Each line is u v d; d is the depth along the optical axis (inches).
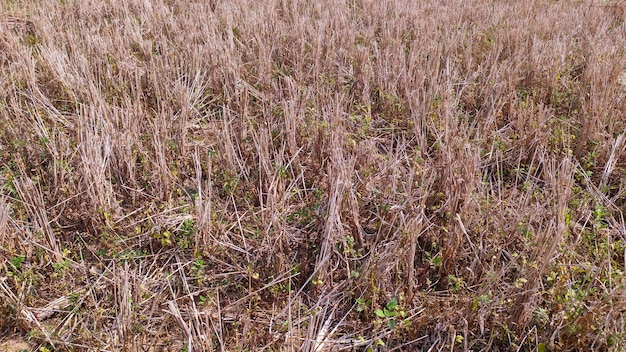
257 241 142.3
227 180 162.6
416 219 127.9
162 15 289.1
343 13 299.6
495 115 194.9
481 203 147.3
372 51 260.5
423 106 190.1
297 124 184.1
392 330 115.8
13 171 164.4
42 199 143.0
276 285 128.3
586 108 196.5
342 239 132.6
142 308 124.9
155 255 138.0
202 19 272.7
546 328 114.9
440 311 123.0
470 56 242.8
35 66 225.8
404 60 225.6
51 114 186.4
